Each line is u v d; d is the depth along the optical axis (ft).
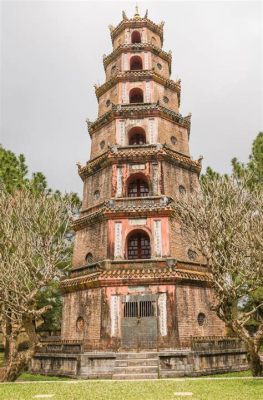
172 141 106.32
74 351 78.07
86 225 97.04
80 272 92.12
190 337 78.95
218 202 75.61
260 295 93.91
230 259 69.92
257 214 71.36
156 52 121.39
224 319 66.18
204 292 87.30
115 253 87.81
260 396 45.39
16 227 76.02
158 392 49.75
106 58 124.47
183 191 98.84
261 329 64.28
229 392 48.57
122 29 127.54
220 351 80.12
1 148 108.06
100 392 50.65
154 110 105.19
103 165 100.53
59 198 91.56
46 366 81.76
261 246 65.72
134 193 100.48
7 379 64.03
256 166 98.73
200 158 106.22
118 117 105.91
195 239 73.67
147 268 84.84
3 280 66.03
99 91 118.93
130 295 82.07
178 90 118.32
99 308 82.17
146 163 97.50
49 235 75.87
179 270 84.64
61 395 48.70
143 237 95.25
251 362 64.23
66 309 90.58
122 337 79.46
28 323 67.00
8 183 100.01
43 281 69.56
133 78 112.88
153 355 75.61
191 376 73.15
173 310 80.12
